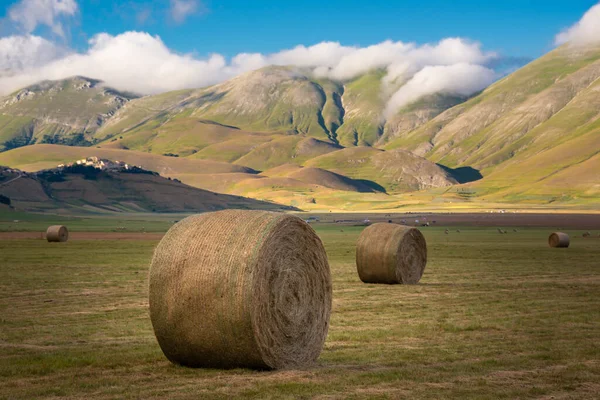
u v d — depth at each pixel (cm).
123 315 2234
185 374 1387
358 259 3362
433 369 1450
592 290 2978
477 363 1511
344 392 1248
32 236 8775
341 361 1550
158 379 1344
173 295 1385
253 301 1357
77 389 1262
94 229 11888
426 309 2400
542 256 5291
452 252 5841
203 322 1377
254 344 1372
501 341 1789
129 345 1714
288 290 1476
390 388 1283
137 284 3195
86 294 2809
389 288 3111
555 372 1421
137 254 5431
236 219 1438
